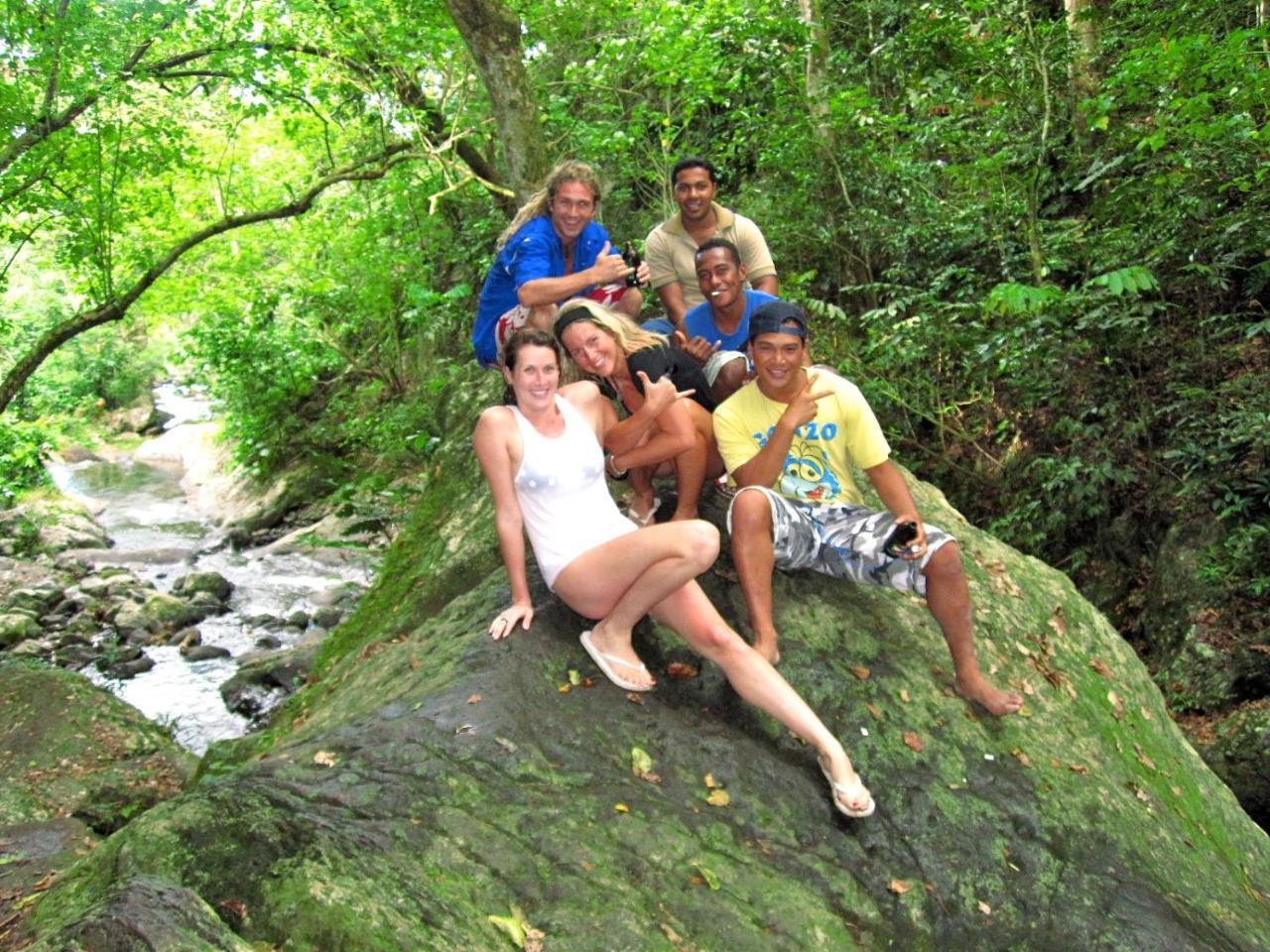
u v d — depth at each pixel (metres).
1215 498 6.77
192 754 7.07
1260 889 4.05
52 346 9.74
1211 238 7.16
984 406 8.22
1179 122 7.11
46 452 13.64
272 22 9.52
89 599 11.27
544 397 3.50
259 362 14.97
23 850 5.26
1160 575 6.97
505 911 2.59
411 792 2.87
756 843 3.17
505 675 3.40
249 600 11.42
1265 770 5.64
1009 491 7.95
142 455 19.75
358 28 9.55
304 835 2.58
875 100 9.09
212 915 2.20
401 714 3.30
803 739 3.46
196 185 12.30
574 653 3.60
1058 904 3.30
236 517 14.59
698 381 4.09
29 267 17.97
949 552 3.69
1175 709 6.36
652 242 5.00
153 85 9.44
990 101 8.98
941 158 9.73
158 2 8.75
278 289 15.01
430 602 4.88
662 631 3.81
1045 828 3.52
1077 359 7.45
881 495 3.87
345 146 13.16
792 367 3.76
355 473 13.91
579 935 2.55
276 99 9.91
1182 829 3.93
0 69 8.50
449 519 5.37
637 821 2.99
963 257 8.80
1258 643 6.21
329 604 11.04
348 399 14.98
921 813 3.42
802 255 9.47
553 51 10.59
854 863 3.22
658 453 3.80
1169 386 7.04
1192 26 7.82
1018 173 8.55
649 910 2.71
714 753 3.38
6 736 6.80
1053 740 3.92
